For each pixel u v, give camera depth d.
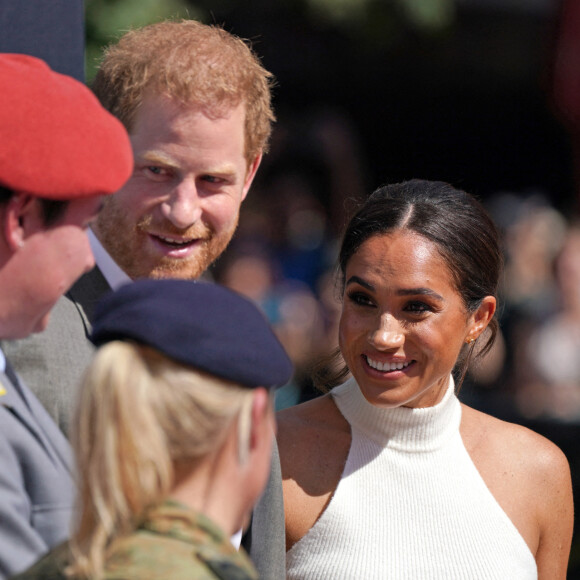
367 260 8.72
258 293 23.48
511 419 20.02
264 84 8.62
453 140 35.06
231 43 8.35
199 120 7.88
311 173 31.33
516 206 28.00
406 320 8.68
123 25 17.39
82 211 6.34
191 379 5.15
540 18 28.83
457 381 10.00
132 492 5.03
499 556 9.10
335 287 10.01
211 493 5.28
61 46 8.59
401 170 35.06
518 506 9.50
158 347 5.16
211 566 4.93
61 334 7.29
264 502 8.59
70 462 6.67
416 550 8.98
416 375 8.77
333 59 30.09
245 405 5.29
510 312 23.95
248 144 8.47
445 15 24.48
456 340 8.88
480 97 34.06
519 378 23.30
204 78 7.85
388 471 9.20
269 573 8.58
